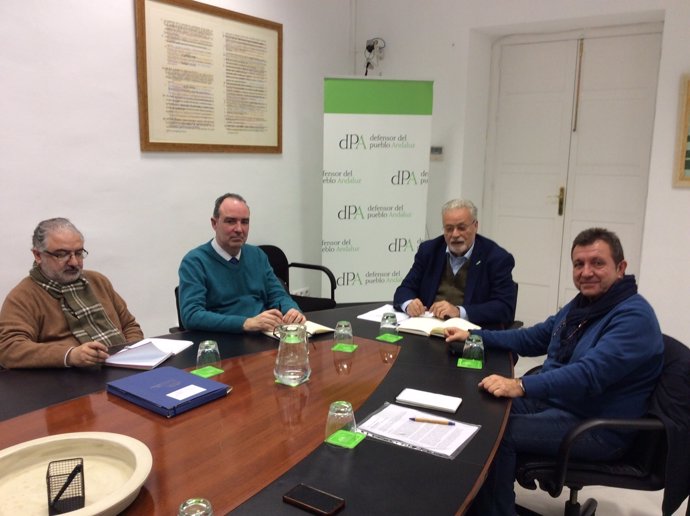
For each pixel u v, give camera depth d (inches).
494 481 65.9
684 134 130.3
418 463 45.5
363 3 171.0
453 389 62.2
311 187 162.7
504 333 80.8
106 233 111.0
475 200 172.7
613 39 149.6
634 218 153.3
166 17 116.5
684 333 136.9
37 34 96.2
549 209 166.1
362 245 154.2
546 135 163.3
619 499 90.7
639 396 66.9
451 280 103.2
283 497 40.2
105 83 107.3
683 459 61.1
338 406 51.1
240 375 65.3
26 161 97.2
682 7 127.8
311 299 131.2
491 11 151.6
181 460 45.4
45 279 78.4
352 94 146.6
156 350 72.2
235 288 98.7
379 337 81.6
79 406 56.0
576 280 73.2
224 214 95.1
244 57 135.0
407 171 152.6
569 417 69.4
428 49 162.9
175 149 121.4
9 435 49.6
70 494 38.7
